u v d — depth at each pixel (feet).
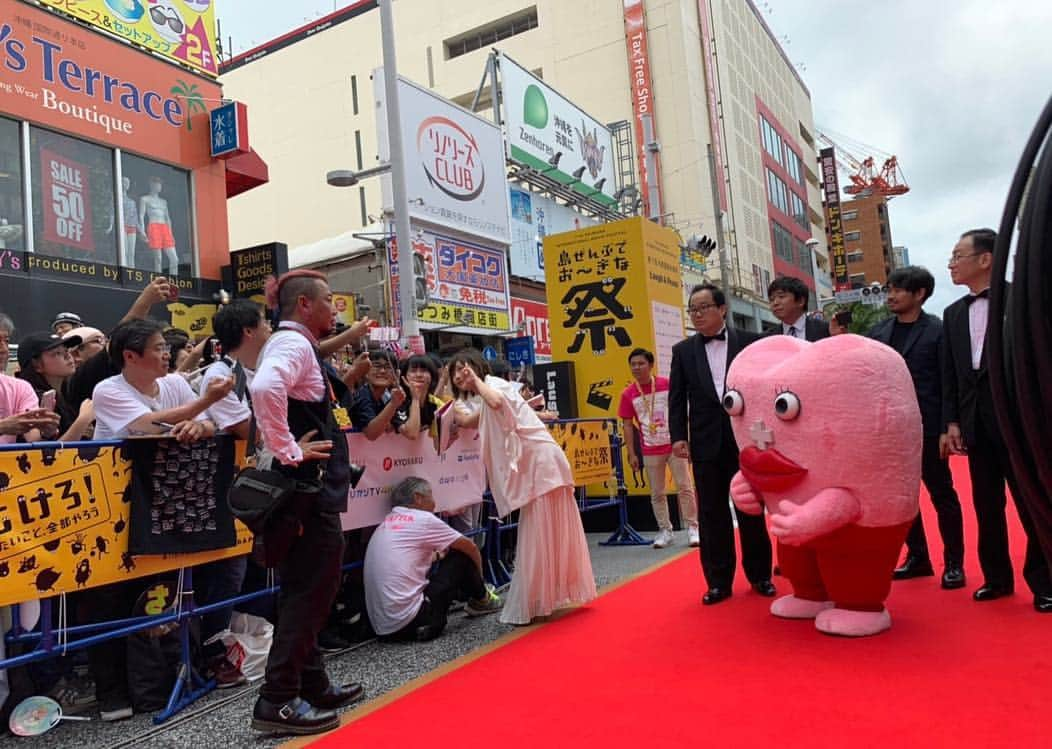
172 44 31.91
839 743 8.13
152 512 10.92
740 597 14.80
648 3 85.81
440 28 95.66
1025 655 10.29
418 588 14.14
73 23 28.07
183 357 16.28
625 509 23.94
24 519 9.56
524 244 50.47
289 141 103.30
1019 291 3.50
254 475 9.43
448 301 38.42
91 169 28.58
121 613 11.19
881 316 116.57
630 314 27.09
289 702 9.85
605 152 64.13
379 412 15.30
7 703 10.64
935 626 11.89
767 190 109.29
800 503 11.66
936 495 14.66
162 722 10.75
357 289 39.65
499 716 9.71
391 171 26.61
